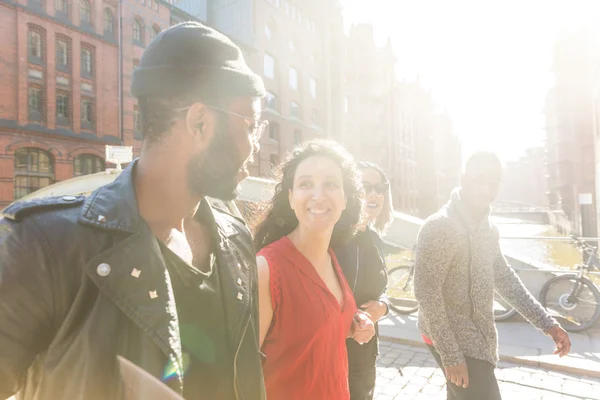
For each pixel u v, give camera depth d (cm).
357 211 199
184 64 76
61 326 66
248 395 92
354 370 218
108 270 68
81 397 65
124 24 2659
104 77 2591
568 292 645
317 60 4444
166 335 70
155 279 72
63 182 1407
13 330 63
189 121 76
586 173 4250
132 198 75
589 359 485
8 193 2152
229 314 91
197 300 84
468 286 210
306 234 157
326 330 146
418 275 209
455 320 209
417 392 427
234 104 80
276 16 3747
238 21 3512
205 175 79
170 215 82
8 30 2188
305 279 147
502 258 240
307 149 163
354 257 221
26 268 63
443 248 203
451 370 195
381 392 428
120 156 1251
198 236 95
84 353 66
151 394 67
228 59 82
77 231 68
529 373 463
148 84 76
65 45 2430
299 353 142
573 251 2611
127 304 68
